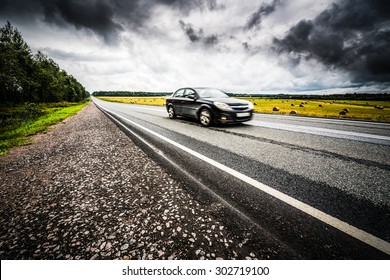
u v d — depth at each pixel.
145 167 3.22
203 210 2.00
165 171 3.02
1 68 27.70
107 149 4.47
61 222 1.91
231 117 6.42
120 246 1.59
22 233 1.77
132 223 1.85
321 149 4.00
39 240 1.68
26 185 2.77
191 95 7.80
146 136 5.66
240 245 1.57
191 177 2.77
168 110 9.79
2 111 25.27
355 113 17.31
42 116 16.48
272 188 2.40
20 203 2.29
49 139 6.21
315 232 1.66
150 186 2.55
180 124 7.80
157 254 1.51
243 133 5.71
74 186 2.66
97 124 9.01
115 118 11.14
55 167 3.46
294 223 1.77
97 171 3.16
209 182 2.60
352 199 2.13
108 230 1.77
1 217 2.03
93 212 2.04
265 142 4.63
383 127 6.90
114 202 2.21
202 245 1.58
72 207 2.16
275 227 1.73
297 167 3.06
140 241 1.63
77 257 1.51
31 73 41.16
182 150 4.10
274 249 1.52
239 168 3.05
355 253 1.46
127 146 4.64
